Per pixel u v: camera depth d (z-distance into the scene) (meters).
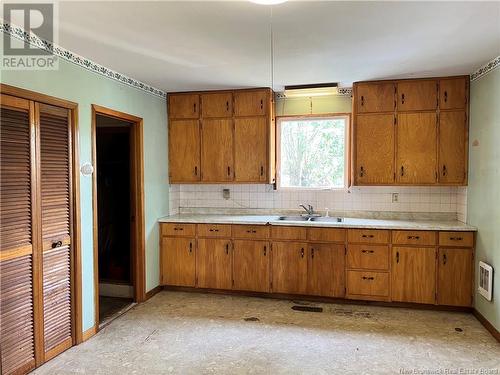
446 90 3.51
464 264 3.33
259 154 4.01
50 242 2.50
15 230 2.22
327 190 4.20
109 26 2.25
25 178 2.29
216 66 3.13
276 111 4.32
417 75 3.48
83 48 2.63
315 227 3.65
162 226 4.05
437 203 3.90
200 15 2.10
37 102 2.39
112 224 4.47
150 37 2.44
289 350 2.66
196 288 4.04
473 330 2.99
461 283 3.35
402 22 2.22
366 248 3.53
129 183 4.02
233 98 4.05
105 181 4.47
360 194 4.12
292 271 3.73
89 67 2.90
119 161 4.37
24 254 2.29
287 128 4.35
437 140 3.55
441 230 3.36
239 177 4.07
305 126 4.30
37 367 2.39
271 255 3.78
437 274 3.39
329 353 2.61
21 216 2.27
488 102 3.02
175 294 3.97
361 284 3.56
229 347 2.71
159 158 4.06
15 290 2.23
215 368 2.41
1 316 2.13
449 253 3.36
